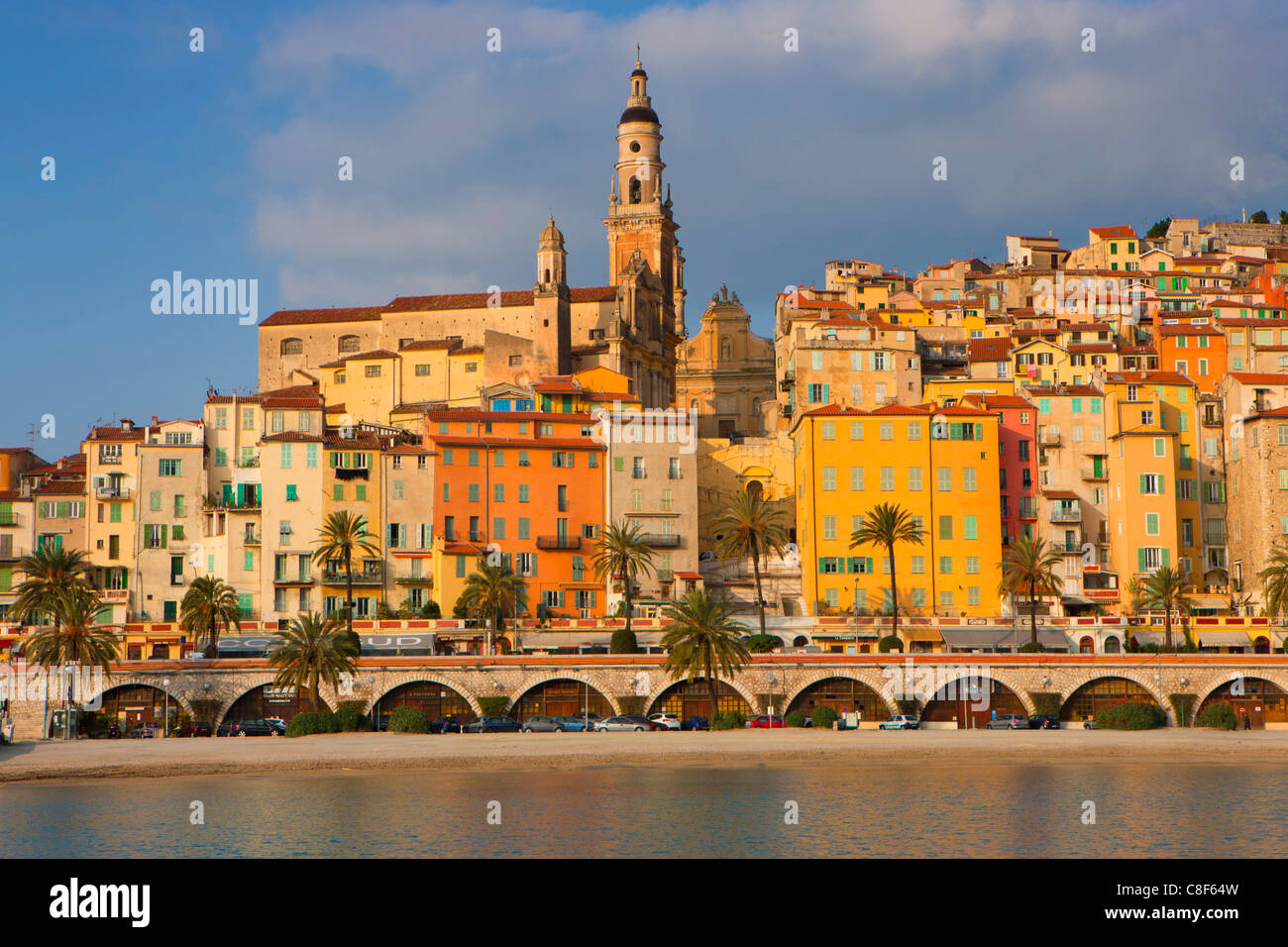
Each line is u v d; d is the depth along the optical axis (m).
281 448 166.62
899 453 169.88
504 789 111.62
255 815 102.06
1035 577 152.38
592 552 171.62
